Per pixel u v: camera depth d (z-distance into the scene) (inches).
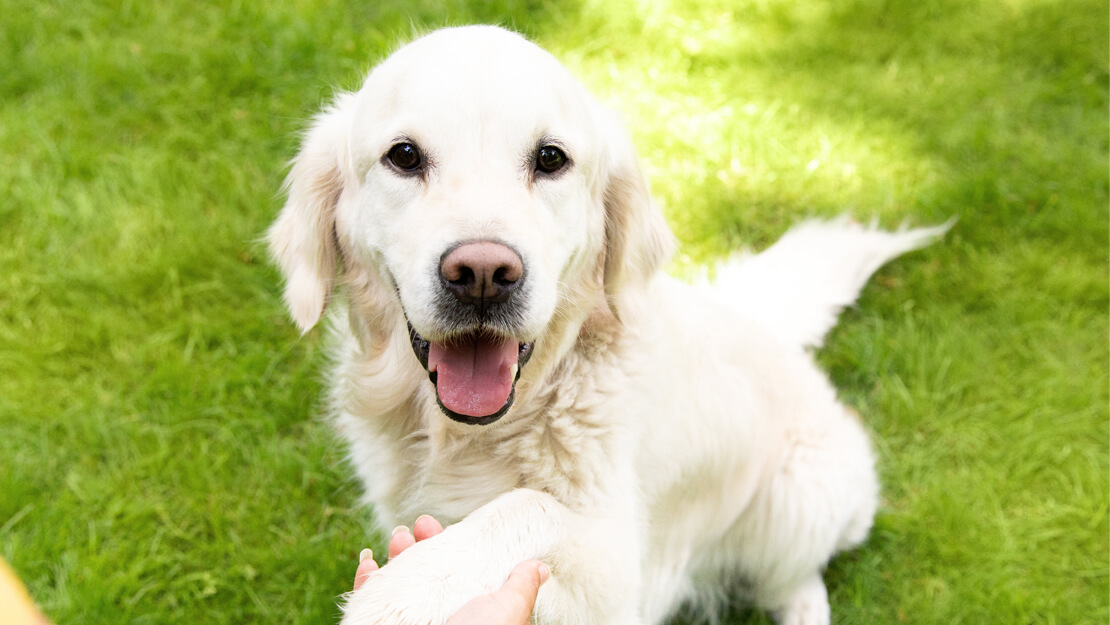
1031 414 45.6
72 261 48.2
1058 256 51.0
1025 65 63.2
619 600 32.6
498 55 31.7
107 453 43.2
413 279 31.0
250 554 41.0
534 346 32.9
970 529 42.4
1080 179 54.7
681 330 36.4
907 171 55.8
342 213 34.8
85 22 60.1
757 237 51.9
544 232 31.7
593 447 33.4
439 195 31.1
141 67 57.1
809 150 56.2
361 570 30.5
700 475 37.2
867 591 41.8
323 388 44.3
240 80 56.6
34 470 42.5
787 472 39.9
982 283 49.4
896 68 62.1
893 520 43.1
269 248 36.9
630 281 35.0
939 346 47.1
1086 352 47.6
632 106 57.9
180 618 39.6
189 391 44.6
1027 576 41.7
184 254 48.3
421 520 31.1
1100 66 62.6
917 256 50.9
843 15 66.4
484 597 27.9
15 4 61.1
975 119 58.9
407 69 32.2
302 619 39.5
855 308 48.9
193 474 42.4
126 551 40.9
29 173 51.0
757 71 61.3
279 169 52.4
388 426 36.0
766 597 41.9
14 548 39.9
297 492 42.4
